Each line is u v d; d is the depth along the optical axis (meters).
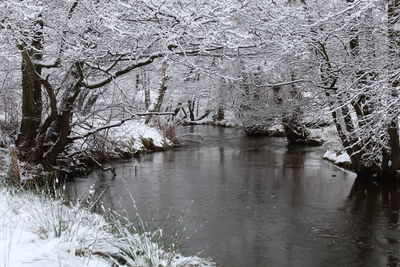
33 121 11.78
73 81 11.55
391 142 11.83
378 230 7.97
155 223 8.04
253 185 12.06
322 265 6.29
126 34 8.98
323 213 9.16
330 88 11.96
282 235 7.63
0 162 10.02
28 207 5.54
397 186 11.84
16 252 3.74
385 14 9.46
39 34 10.17
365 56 10.91
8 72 12.47
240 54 11.07
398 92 7.91
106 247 4.41
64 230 4.62
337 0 10.95
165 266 4.43
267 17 10.09
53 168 12.20
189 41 9.49
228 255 6.58
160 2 8.62
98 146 15.12
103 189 11.43
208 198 10.45
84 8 9.68
